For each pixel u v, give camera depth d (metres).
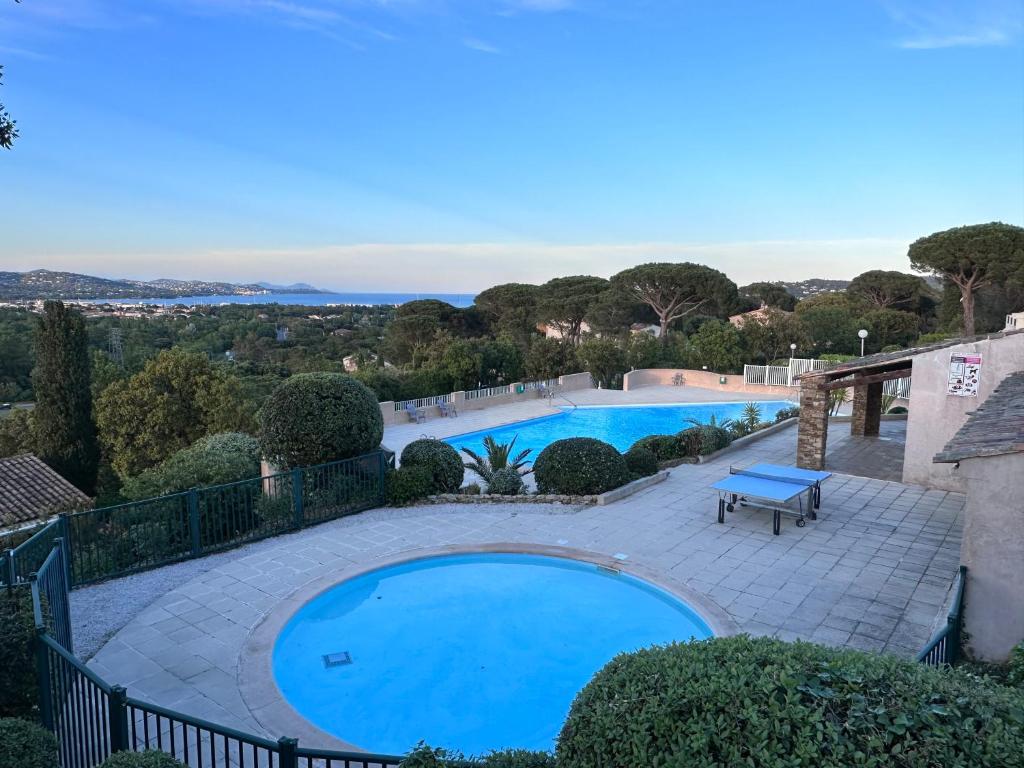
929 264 38.62
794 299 61.12
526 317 53.41
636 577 9.36
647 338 38.81
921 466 13.71
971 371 12.93
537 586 9.56
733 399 32.31
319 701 6.96
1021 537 6.31
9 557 6.15
